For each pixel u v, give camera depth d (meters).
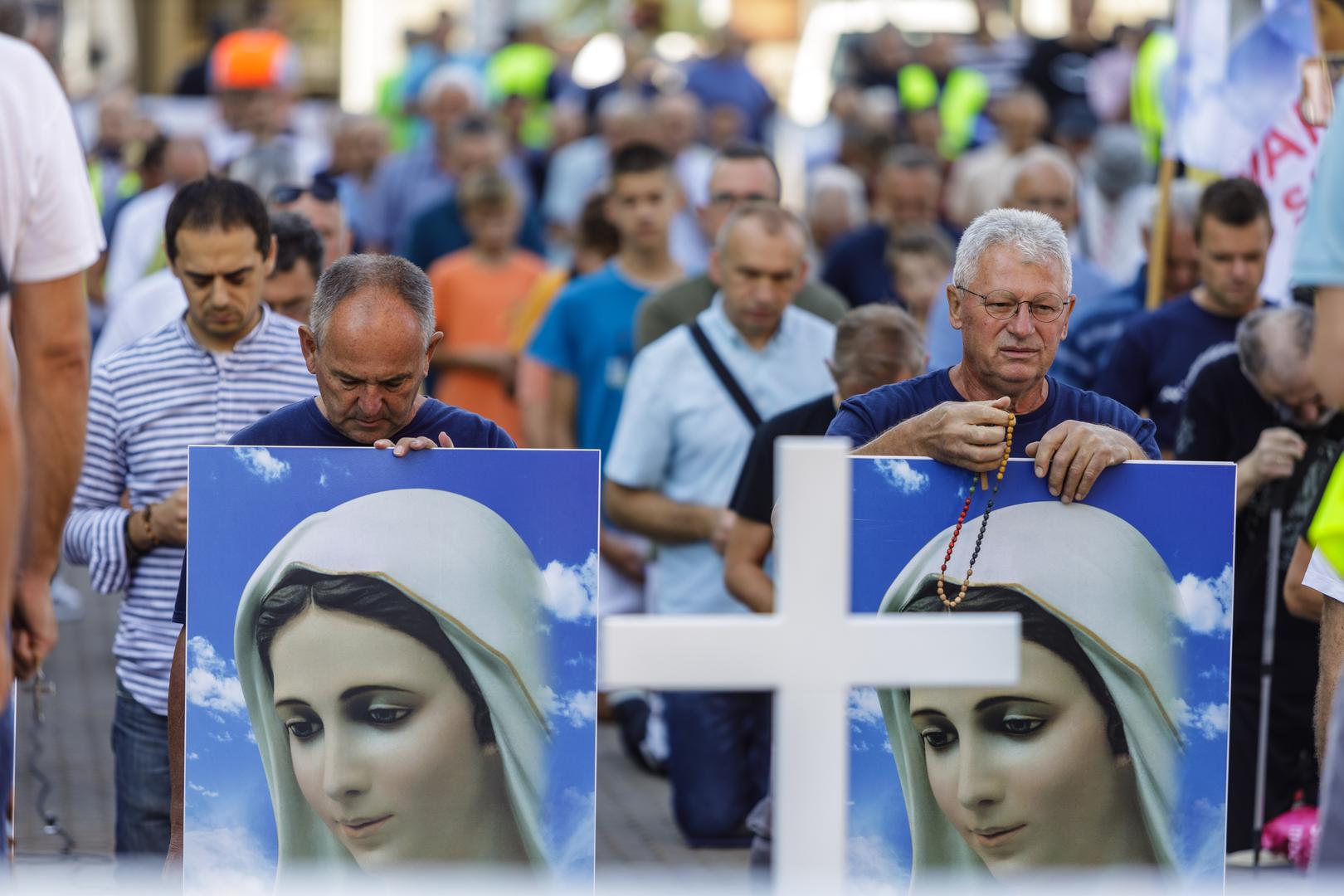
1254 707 17.11
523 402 25.30
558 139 44.94
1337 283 10.50
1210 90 20.41
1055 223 12.42
